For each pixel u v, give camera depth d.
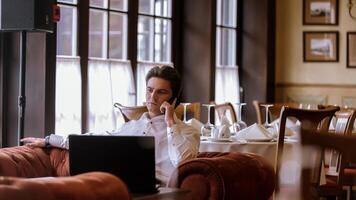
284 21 9.27
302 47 9.27
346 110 5.86
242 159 3.07
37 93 5.65
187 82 7.93
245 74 8.94
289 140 4.77
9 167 3.14
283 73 9.29
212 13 7.86
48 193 1.77
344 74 9.18
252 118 8.86
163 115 3.36
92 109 6.42
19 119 5.16
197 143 3.24
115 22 6.81
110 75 6.66
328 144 1.54
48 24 5.04
